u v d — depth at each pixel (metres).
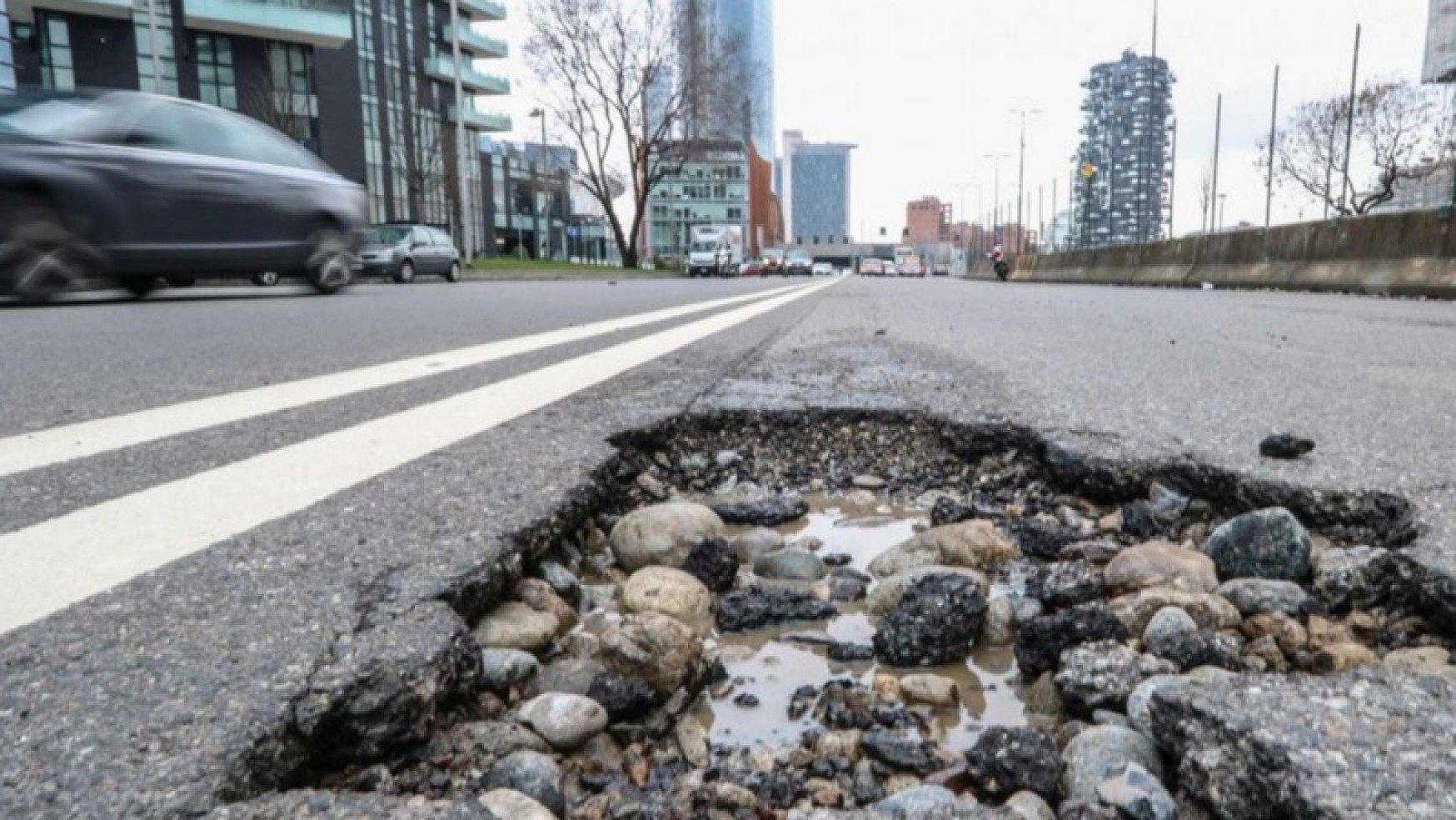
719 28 43.03
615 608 1.73
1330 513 1.88
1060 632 1.48
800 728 1.32
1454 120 34.69
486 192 71.75
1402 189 36.94
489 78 60.31
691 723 1.31
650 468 2.54
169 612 1.21
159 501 1.70
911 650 1.52
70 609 1.21
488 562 1.47
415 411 2.67
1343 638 1.46
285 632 1.17
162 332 5.18
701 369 3.83
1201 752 1.01
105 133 7.40
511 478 1.94
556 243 83.88
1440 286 10.96
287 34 39.78
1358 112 37.25
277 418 2.51
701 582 1.82
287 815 0.85
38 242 7.03
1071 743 1.16
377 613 1.24
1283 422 2.61
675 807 1.09
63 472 1.89
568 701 1.23
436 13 56.38
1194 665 1.40
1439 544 1.56
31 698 0.99
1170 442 2.36
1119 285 22.81
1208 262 18.02
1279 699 1.04
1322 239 13.96
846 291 17.11
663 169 44.03
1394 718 0.99
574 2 40.03
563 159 51.38
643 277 36.88
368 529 1.58
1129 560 1.75
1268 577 1.68
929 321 7.39
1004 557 1.96
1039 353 4.58
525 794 1.05
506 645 1.41
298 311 7.19
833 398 3.12
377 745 1.07
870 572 1.98
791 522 2.30
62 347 4.33
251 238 8.61
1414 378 3.54
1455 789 0.87
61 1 33.97
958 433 2.72
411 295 10.61
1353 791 0.87
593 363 3.91
